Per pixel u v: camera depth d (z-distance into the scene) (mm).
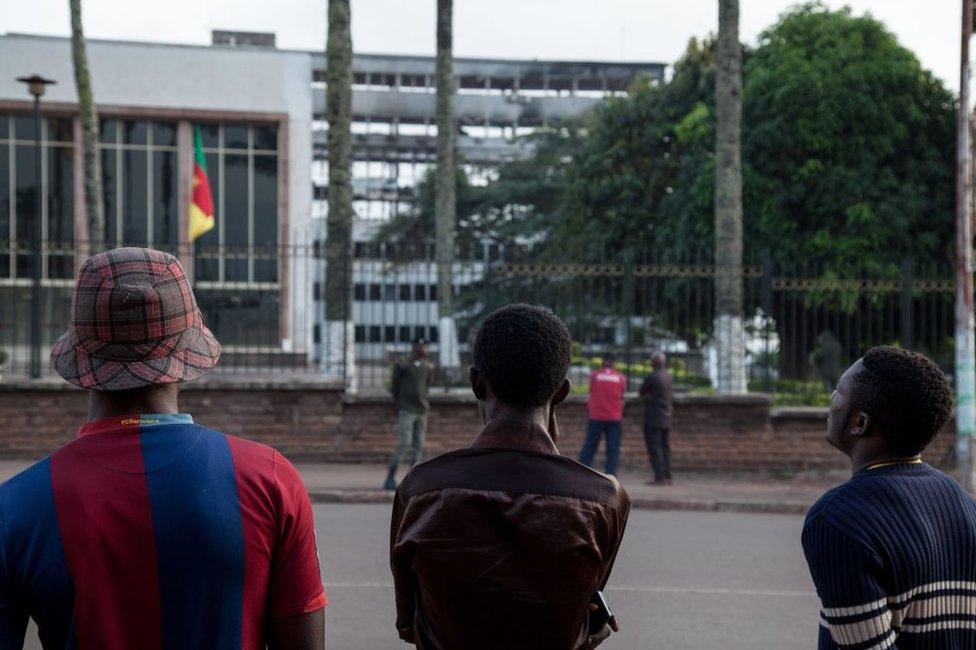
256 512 1999
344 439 14859
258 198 29125
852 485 2535
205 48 28703
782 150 24406
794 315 16266
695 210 26141
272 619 2064
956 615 2455
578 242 31219
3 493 1949
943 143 24578
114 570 1909
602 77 67188
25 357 23891
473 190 45906
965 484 12898
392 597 7312
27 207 28062
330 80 16719
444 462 2309
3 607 1890
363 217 66375
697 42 30391
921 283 15516
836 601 2391
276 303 28766
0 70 27609
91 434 2010
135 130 28609
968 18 12617
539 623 2211
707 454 15047
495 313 2412
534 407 2352
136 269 2061
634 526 10945
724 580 8156
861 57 24719
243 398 14688
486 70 66875
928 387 2566
